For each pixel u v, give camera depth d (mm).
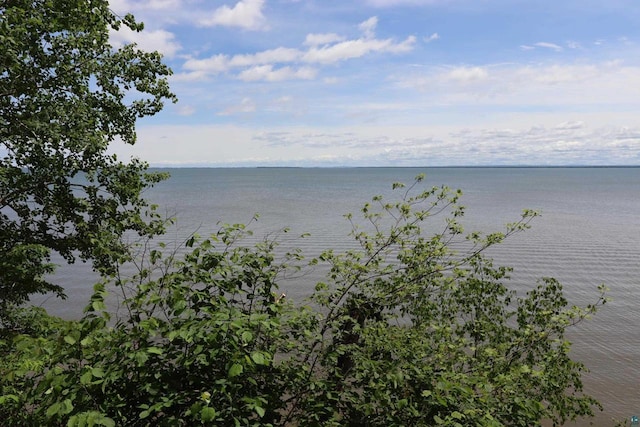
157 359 3455
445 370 4676
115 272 4246
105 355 3182
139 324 3332
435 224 54094
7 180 11516
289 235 44906
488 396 4242
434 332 6355
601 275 31469
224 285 4121
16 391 3318
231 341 3217
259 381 3857
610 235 50969
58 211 11859
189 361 3246
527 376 5906
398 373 3967
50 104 10375
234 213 74875
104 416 2689
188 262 4355
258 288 4398
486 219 66375
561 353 6664
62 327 3086
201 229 45594
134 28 11750
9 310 11047
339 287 5906
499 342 7449
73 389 2863
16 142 10336
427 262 6520
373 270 6215
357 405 4066
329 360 4301
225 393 3027
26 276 10852
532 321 7578
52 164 10789
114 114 12055
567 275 31391
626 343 18859
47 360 3137
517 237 48812
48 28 10188
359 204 94562
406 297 6547
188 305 3908
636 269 33312
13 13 8898
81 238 11914
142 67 12445
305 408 3938
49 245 12047
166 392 3252
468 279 7938
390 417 3885
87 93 11594
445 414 3928
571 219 68500
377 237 6801
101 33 11359
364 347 4871
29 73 9953
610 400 14258
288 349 4203
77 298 25953
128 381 3326
